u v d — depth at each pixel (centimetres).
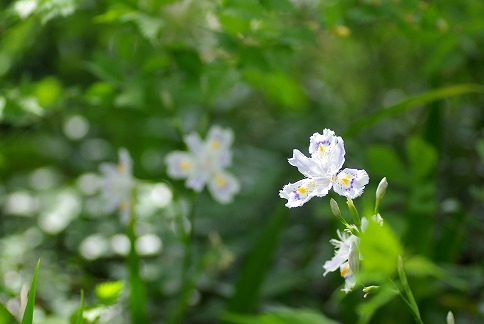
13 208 172
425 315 123
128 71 138
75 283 141
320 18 123
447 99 178
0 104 115
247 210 173
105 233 163
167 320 132
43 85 119
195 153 117
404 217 122
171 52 116
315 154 83
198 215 168
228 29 112
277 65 115
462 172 174
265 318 93
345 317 120
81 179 183
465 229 131
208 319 134
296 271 150
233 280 151
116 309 125
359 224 81
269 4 112
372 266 77
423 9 118
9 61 153
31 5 110
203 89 117
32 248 156
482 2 141
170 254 154
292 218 175
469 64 170
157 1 116
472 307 123
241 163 190
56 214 162
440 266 124
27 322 87
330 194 121
